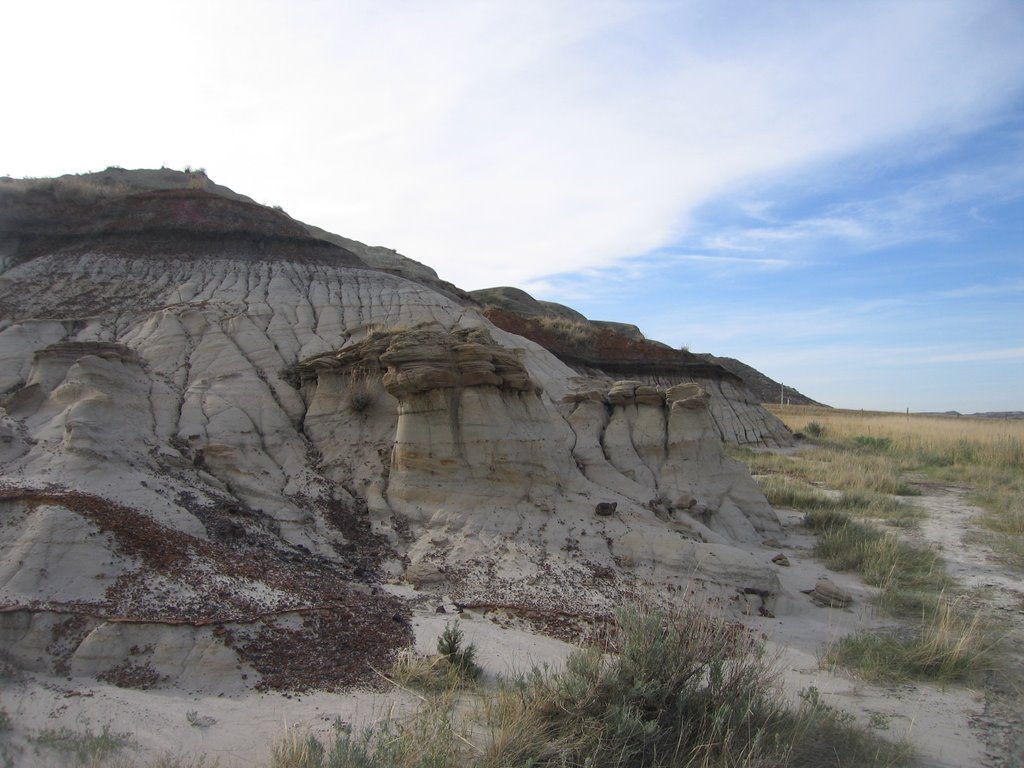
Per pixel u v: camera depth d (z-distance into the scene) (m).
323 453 11.93
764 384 67.69
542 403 12.38
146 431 10.67
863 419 41.00
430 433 10.98
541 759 5.28
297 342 15.09
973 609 9.95
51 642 6.21
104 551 7.14
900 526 15.23
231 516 9.39
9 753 4.93
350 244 39.94
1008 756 6.14
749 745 5.61
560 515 10.71
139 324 14.75
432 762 4.95
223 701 5.90
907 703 7.11
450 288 33.41
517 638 7.76
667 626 6.69
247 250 20.64
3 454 8.95
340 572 8.99
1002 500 17.39
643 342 34.62
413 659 6.91
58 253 18.97
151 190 22.58
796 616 9.55
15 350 12.82
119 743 5.13
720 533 12.93
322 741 5.41
